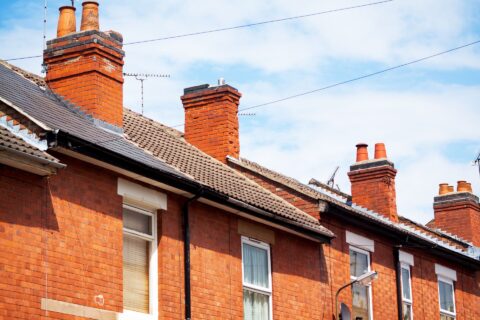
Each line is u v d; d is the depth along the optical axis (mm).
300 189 26094
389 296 28172
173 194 20375
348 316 25250
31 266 16516
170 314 19656
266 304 22922
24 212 16562
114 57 21641
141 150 21297
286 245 23922
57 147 17188
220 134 27016
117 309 18281
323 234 24531
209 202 21062
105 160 18188
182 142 26203
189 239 20516
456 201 37906
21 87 20672
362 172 31859
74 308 17250
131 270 19250
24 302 16234
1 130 17016
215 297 21016
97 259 18031
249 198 22922
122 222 18875
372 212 30625
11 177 16391
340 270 25969
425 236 32906
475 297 33500
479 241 38031
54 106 20516
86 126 20203
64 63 21422
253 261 22750
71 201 17656
